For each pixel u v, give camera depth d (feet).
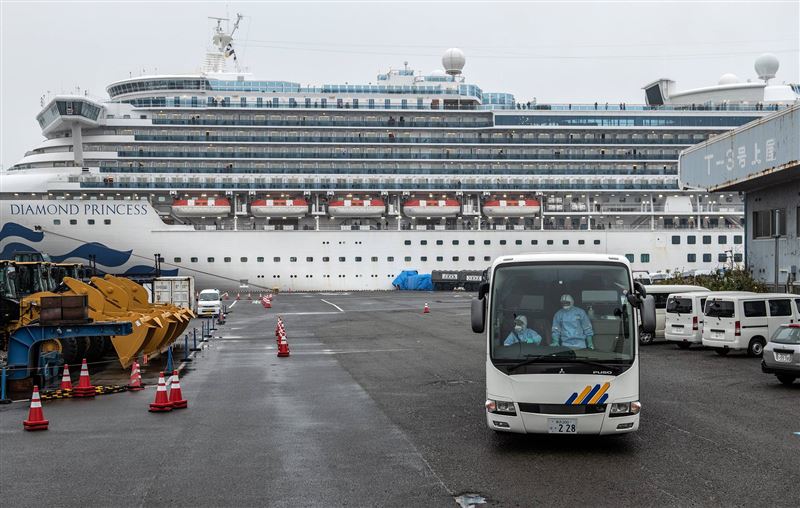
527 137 206.69
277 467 34.73
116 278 86.89
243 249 192.85
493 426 37.17
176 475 33.50
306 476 33.09
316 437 41.09
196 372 69.05
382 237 201.46
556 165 205.77
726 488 30.19
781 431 40.75
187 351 80.07
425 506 28.50
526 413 36.29
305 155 197.57
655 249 206.39
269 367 71.87
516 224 209.87
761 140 95.20
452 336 99.96
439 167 202.90
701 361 72.23
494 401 37.06
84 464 35.68
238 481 32.40
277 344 91.97
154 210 184.65
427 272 203.21
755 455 35.53
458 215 205.46
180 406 50.47
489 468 33.99
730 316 74.74
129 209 182.80
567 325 37.35
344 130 199.82
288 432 42.45
